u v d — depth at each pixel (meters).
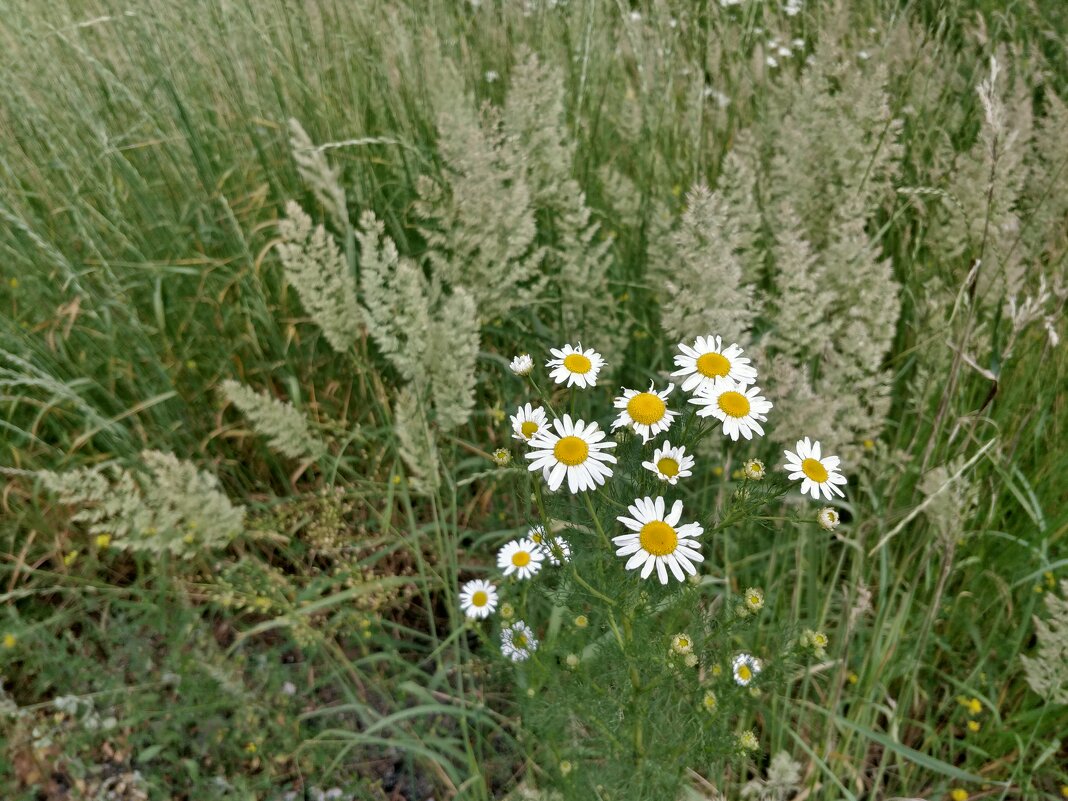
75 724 0.50
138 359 0.62
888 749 0.50
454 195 0.55
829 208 0.63
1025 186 0.66
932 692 0.56
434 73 0.64
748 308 0.58
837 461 0.36
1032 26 0.82
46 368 0.60
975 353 0.55
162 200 0.67
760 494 0.36
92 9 0.65
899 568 0.59
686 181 0.71
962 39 0.79
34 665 0.51
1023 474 0.58
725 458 0.59
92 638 0.56
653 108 0.71
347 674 0.56
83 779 0.49
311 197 0.67
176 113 0.61
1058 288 0.50
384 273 0.49
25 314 0.62
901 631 0.53
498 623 0.50
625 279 0.70
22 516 0.56
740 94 0.77
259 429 0.49
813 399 0.51
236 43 0.62
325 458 0.60
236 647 0.56
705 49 0.72
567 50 0.75
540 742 0.49
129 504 0.45
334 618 0.55
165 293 0.65
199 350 0.64
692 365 0.37
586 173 0.73
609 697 0.40
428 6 0.74
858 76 0.63
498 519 0.63
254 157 0.67
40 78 0.59
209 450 0.63
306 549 0.62
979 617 0.55
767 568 0.58
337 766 0.51
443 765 0.47
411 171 0.68
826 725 0.50
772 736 0.49
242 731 0.50
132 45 0.63
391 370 0.66
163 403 0.61
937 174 0.65
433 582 0.61
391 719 0.47
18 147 0.60
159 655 0.55
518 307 0.66
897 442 0.60
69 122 0.61
